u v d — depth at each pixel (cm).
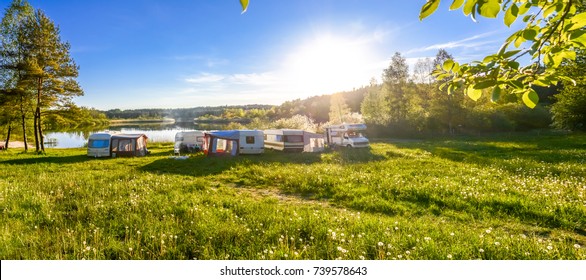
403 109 5531
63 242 579
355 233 659
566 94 3450
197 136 3130
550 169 1487
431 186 1119
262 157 2448
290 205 988
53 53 3136
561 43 212
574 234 703
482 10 178
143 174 1554
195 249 573
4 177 1489
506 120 5209
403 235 620
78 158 2527
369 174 1435
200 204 910
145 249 562
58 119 3356
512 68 196
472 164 1762
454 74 228
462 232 679
